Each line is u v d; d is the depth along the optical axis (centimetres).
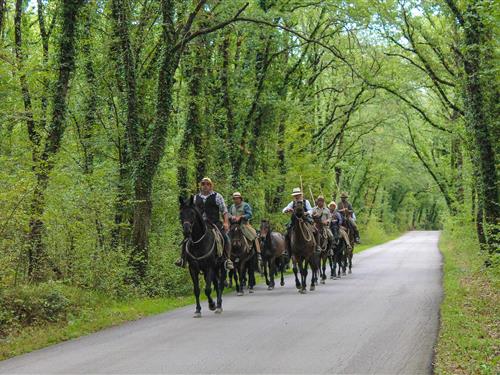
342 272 2333
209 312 1323
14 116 1509
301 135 3378
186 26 1766
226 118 2516
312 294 1639
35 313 1161
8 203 1216
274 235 1934
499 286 1575
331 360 815
